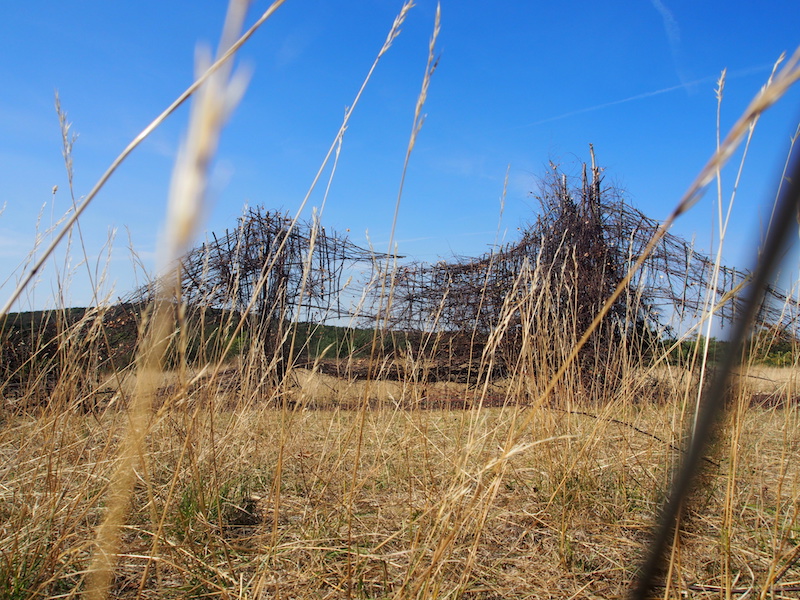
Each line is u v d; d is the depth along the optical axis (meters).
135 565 2.06
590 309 5.64
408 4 1.17
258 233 6.09
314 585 2.02
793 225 0.59
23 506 2.05
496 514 2.52
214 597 1.93
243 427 2.97
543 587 2.05
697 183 0.54
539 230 6.75
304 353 5.41
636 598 0.93
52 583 1.87
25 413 2.57
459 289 6.80
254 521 2.62
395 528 2.47
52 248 0.88
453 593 1.95
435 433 3.54
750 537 2.31
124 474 1.10
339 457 2.48
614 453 3.18
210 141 0.30
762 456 3.06
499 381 5.70
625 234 6.14
